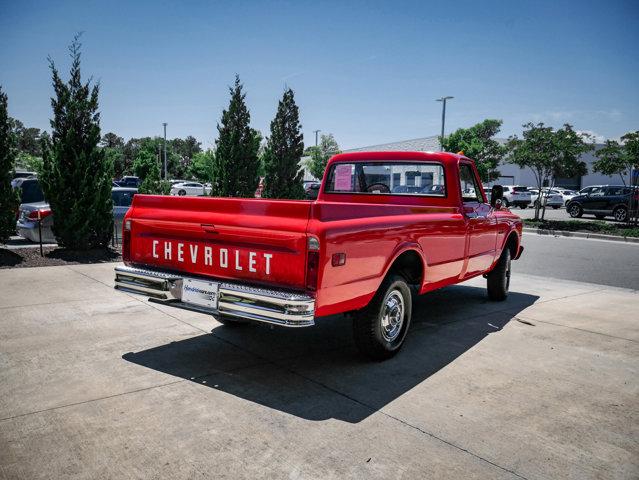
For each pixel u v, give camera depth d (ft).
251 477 8.56
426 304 22.12
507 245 23.57
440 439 9.98
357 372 13.60
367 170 19.76
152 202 14.43
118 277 14.35
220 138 43.47
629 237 50.75
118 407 11.05
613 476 8.84
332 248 11.58
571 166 62.39
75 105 30.81
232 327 17.44
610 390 12.61
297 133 50.72
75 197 31.17
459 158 18.34
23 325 16.96
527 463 9.19
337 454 9.35
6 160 29.58
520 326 18.49
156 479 8.45
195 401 11.47
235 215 12.57
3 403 11.11
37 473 8.54
